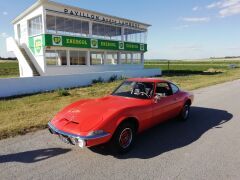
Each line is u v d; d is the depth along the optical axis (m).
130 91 5.69
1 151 4.57
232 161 4.18
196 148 4.82
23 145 4.89
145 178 3.56
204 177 3.60
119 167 3.93
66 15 21.17
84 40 22.89
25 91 13.67
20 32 24.17
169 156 4.41
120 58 29.02
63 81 16.06
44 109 8.47
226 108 8.91
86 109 4.65
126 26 28.27
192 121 7.00
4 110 8.36
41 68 20.34
